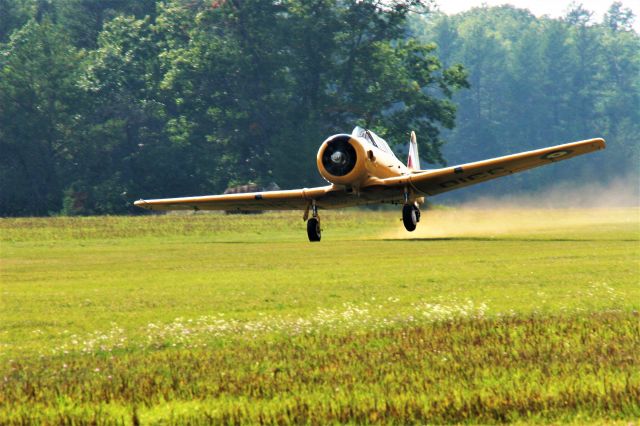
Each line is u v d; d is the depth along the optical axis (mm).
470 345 32438
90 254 91188
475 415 23250
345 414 23531
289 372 28953
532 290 48562
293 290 51500
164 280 59781
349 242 101875
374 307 43625
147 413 24453
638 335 33344
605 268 59406
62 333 38156
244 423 23312
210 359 31484
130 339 36219
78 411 24859
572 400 24125
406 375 27984
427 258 72812
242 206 111562
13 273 68500
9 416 24531
